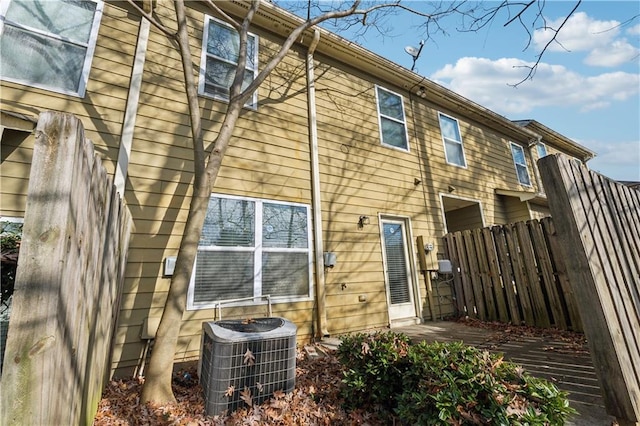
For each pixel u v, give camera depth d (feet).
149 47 14.03
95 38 12.79
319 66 20.06
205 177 10.65
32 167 4.53
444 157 25.41
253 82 12.60
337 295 16.57
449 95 26.32
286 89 17.97
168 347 9.14
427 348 8.13
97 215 6.71
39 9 11.89
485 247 19.69
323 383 9.93
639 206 11.19
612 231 9.02
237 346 8.70
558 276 16.24
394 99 23.76
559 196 8.07
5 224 9.31
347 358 9.24
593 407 7.77
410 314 19.43
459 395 6.39
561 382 9.25
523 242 17.76
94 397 7.45
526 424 5.89
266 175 15.83
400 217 20.83
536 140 34.71
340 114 20.03
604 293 7.49
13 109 10.71
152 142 13.09
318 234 16.57
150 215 12.41
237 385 8.51
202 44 15.62
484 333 15.78
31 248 4.33
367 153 20.51
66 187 4.67
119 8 13.65
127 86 13.05
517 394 6.55
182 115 14.15
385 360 8.27
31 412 3.97
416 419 6.90
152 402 8.57
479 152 28.81
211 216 13.71
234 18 17.15
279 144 16.71
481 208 26.66
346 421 8.03
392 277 19.51
